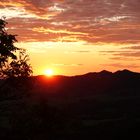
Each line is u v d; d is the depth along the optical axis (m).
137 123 95.56
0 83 27.70
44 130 28.52
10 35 26.95
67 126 30.00
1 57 27.09
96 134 78.62
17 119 27.83
